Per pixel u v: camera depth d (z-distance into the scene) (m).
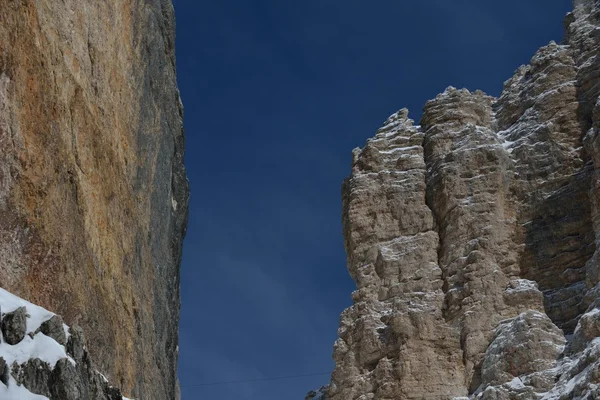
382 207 69.56
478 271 63.00
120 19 32.62
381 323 64.06
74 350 23.27
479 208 65.94
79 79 28.69
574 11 75.00
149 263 34.38
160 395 34.25
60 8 27.78
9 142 24.52
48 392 21.52
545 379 53.38
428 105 74.50
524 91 72.38
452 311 62.59
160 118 36.78
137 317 32.00
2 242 23.97
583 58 70.94
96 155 29.52
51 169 26.14
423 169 70.88
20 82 25.20
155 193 35.47
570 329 59.31
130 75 33.34
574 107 68.50
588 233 62.91
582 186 64.69
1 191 24.09
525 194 66.56
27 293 24.45
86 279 27.48
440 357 60.59
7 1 24.98
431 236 67.12
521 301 61.03
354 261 68.56
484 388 56.62
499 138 70.44
